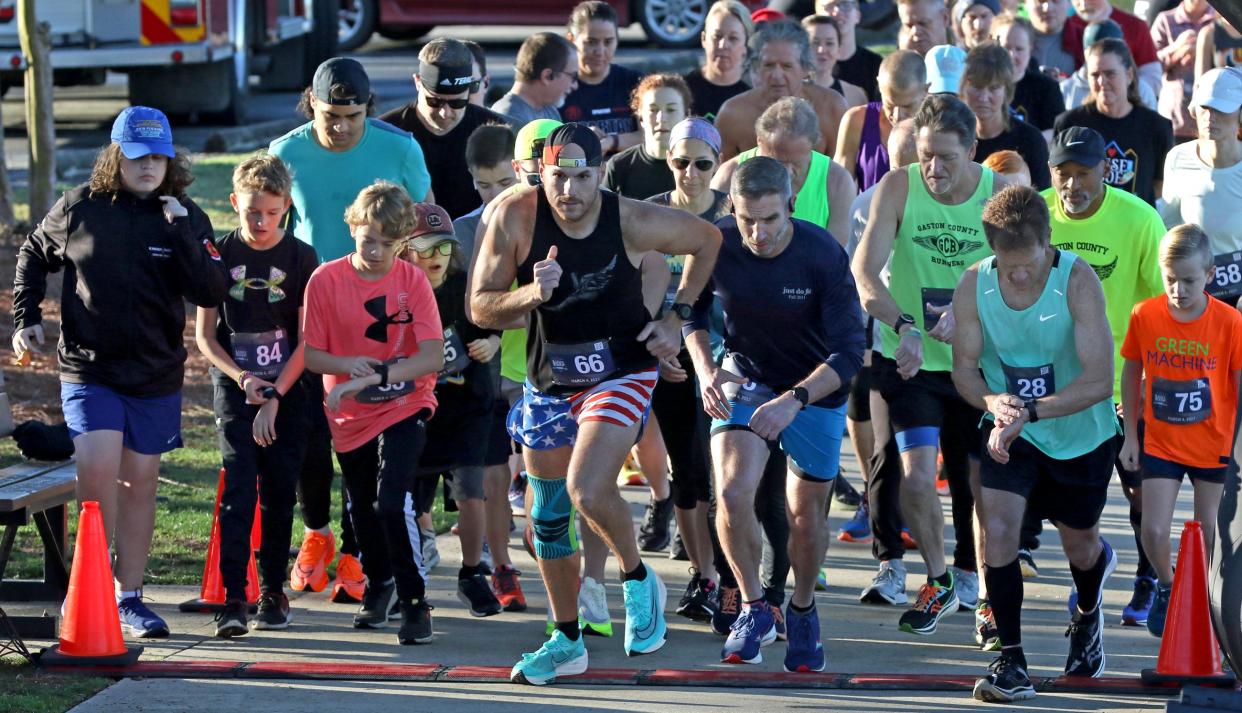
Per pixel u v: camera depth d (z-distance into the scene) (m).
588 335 16.44
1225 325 18.03
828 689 16.66
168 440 18.34
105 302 17.72
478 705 16.00
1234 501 14.69
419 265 18.83
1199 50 34.38
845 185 20.31
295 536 22.48
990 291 16.38
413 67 67.00
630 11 69.25
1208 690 14.84
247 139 53.34
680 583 20.92
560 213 15.86
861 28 72.75
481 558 20.14
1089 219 19.20
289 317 18.73
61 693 16.05
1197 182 21.75
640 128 27.67
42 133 37.62
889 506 20.31
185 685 16.52
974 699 16.27
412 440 18.23
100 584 17.03
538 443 16.70
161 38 51.16
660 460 21.91
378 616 18.83
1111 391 16.20
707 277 16.53
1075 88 32.38
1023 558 21.61
